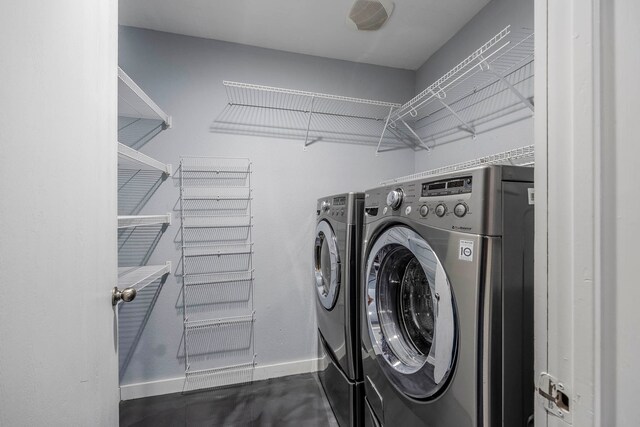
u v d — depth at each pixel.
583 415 0.41
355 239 1.53
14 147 0.44
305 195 2.34
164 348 2.04
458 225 0.79
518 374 0.74
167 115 2.05
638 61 0.38
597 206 0.40
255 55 2.22
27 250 0.47
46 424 0.51
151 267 1.95
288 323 2.28
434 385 0.87
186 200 2.10
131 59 1.99
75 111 0.62
